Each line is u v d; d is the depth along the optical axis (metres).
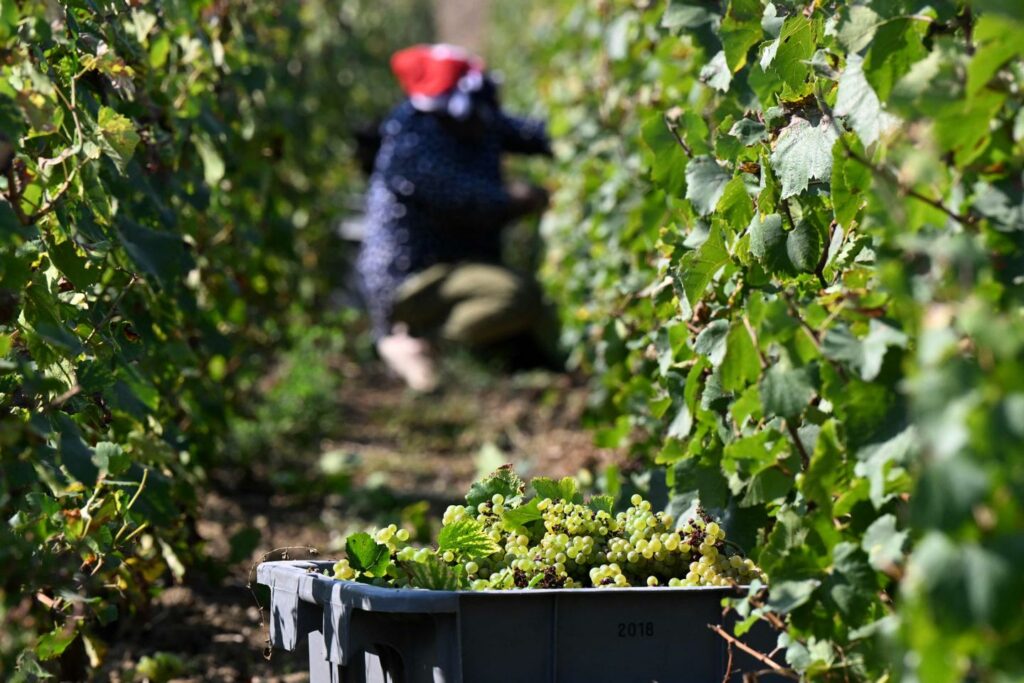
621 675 8.25
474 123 28.19
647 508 9.35
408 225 29.33
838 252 8.04
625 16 17.75
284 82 21.20
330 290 32.91
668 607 8.36
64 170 9.09
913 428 5.96
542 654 8.10
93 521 8.70
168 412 12.84
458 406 27.81
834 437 6.69
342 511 20.28
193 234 14.19
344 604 8.23
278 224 20.69
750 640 8.48
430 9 65.81
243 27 16.34
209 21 14.94
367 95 45.19
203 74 14.48
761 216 8.69
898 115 6.05
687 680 8.38
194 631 13.90
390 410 27.91
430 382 28.97
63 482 7.99
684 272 8.89
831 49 8.01
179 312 13.02
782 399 6.78
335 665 8.99
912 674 4.87
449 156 28.59
